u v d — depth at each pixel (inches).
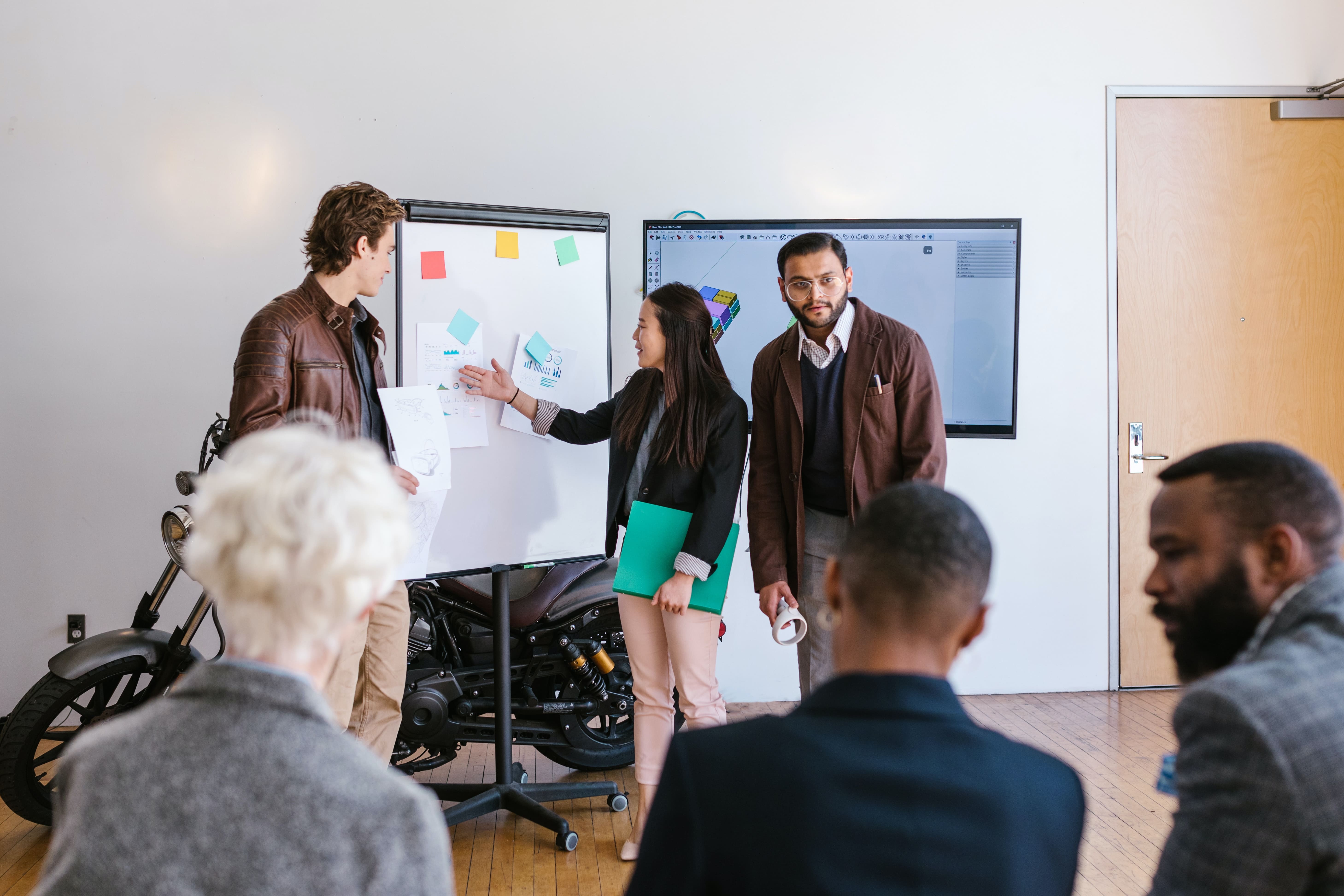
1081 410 151.4
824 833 31.0
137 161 136.1
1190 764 35.3
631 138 143.9
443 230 100.9
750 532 99.5
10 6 133.9
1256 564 37.7
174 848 27.8
